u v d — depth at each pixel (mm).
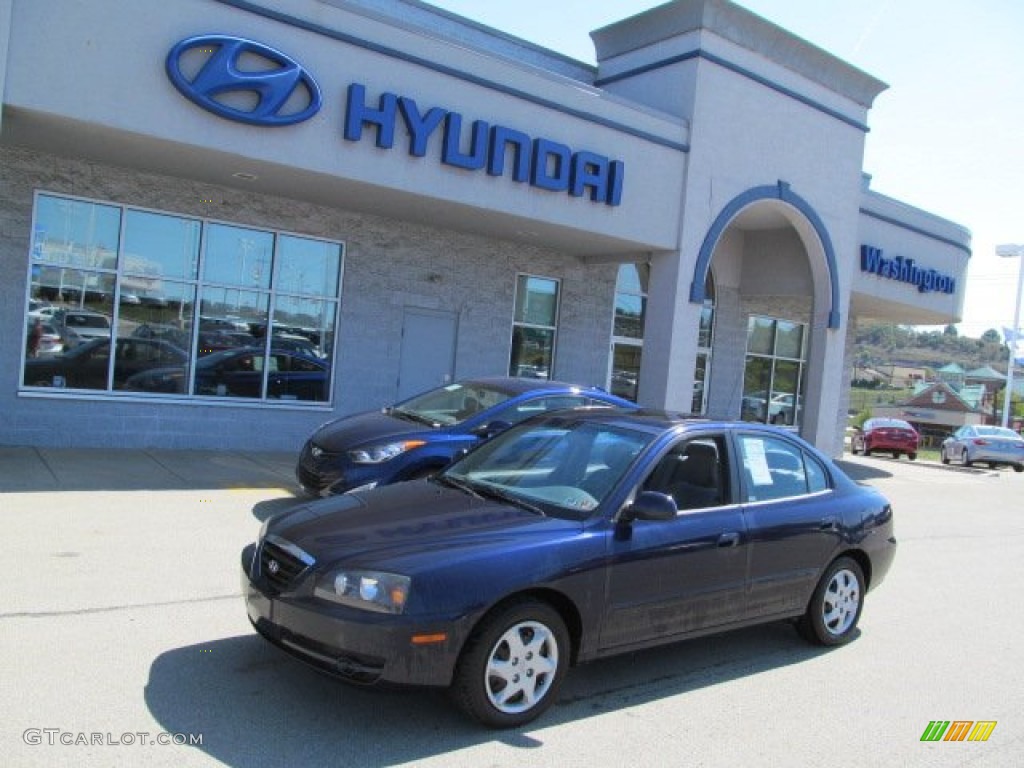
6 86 8156
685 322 13859
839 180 16484
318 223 12406
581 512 4715
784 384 20547
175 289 11312
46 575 5801
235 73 9250
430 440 8070
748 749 4270
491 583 4109
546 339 15328
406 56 10539
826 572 5918
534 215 11914
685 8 13734
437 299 13727
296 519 4699
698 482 5285
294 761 3719
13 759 3518
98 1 8539
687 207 13672
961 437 27953
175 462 10383
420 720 4230
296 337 12430
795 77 15328
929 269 20203
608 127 12641
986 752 4473
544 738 4176
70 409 10562
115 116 8719
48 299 10406
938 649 6176
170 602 5520
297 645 4109
